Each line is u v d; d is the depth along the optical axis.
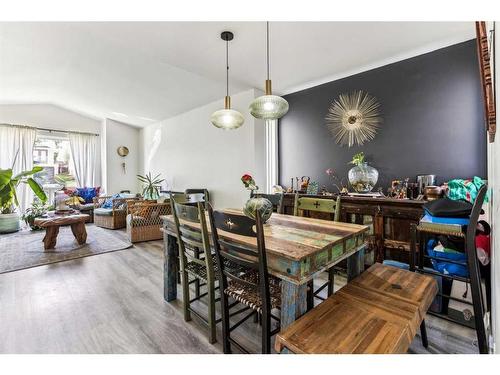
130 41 2.48
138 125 6.64
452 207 1.68
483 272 1.76
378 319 1.03
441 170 2.40
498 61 1.06
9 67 3.67
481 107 2.19
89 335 1.63
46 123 5.93
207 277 1.58
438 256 1.90
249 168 3.75
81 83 4.36
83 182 6.37
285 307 1.18
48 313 1.90
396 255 2.32
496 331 1.17
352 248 1.53
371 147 2.88
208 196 4.43
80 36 2.71
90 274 2.68
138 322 1.79
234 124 2.36
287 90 3.63
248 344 1.57
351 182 2.73
